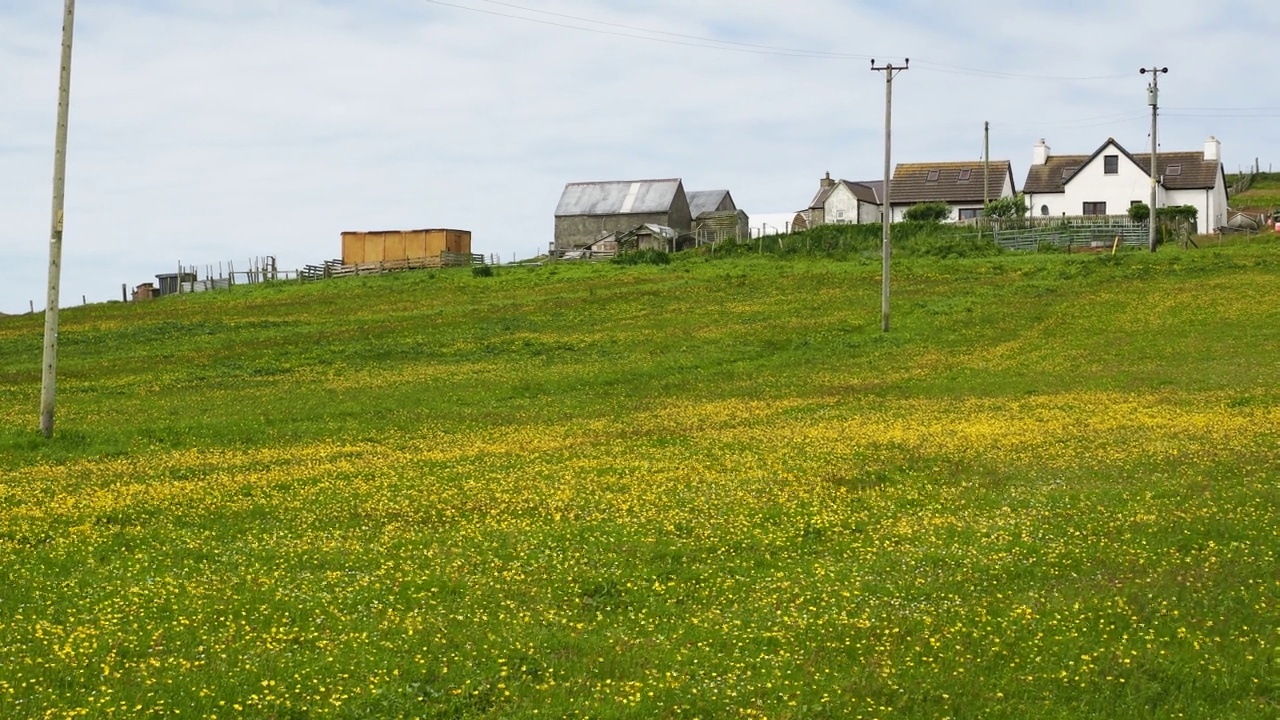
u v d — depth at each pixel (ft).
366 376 169.17
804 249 317.63
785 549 71.82
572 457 105.60
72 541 75.46
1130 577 63.21
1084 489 83.41
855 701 48.49
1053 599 60.29
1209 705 47.91
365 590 63.72
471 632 57.00
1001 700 48.73
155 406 146.10
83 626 56.95
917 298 226.17
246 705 47.85
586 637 56.39
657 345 190.39
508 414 137.90
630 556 70.23
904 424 118.42
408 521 81.00
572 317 226.99
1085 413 121.60
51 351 121.70
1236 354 160.66
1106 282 231.30
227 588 63.98
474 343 198.90
